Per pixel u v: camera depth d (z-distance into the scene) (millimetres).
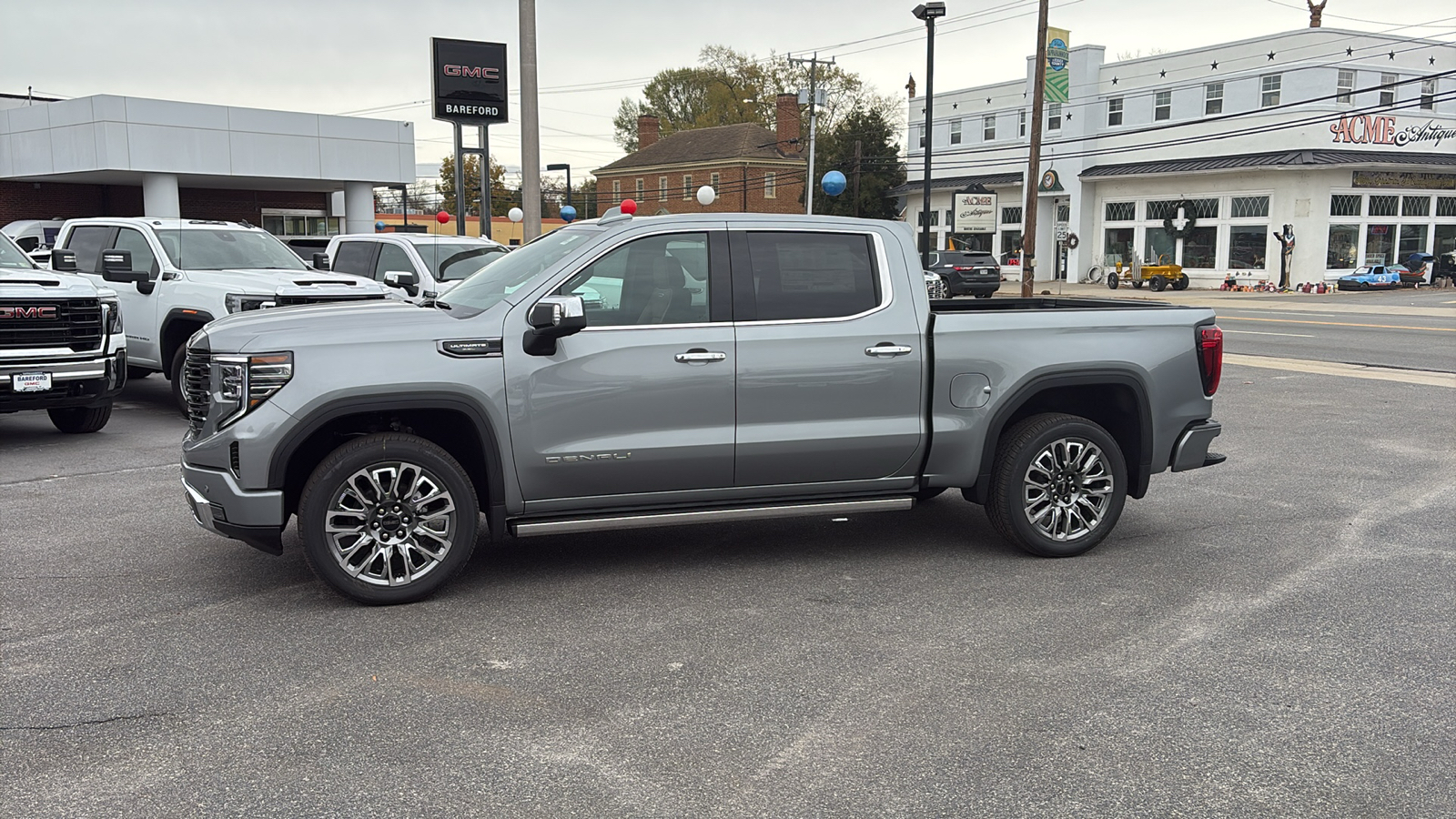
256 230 12391
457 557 5297
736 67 82438
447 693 4227
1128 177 44562
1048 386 5938
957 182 52125
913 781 3527
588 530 5449
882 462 5793
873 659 4586
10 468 8625
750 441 5520
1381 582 5660
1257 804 3385
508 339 5223
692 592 5492
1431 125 40812
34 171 29172
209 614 5145
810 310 5617
